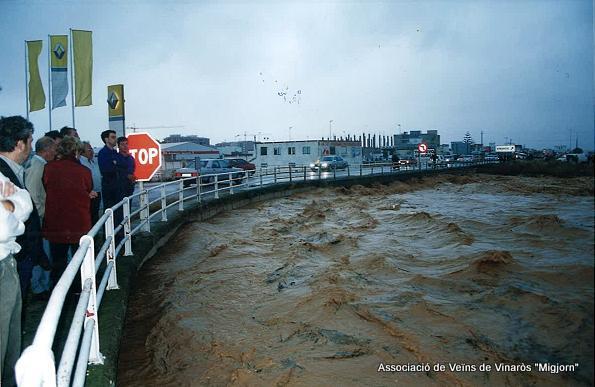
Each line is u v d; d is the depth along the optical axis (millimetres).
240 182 27688
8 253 2955
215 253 10898
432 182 35250
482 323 6625
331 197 24500
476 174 41750
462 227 14477
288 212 18297
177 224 12438
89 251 4070
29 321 4781
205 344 6098
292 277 9227
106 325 5137
